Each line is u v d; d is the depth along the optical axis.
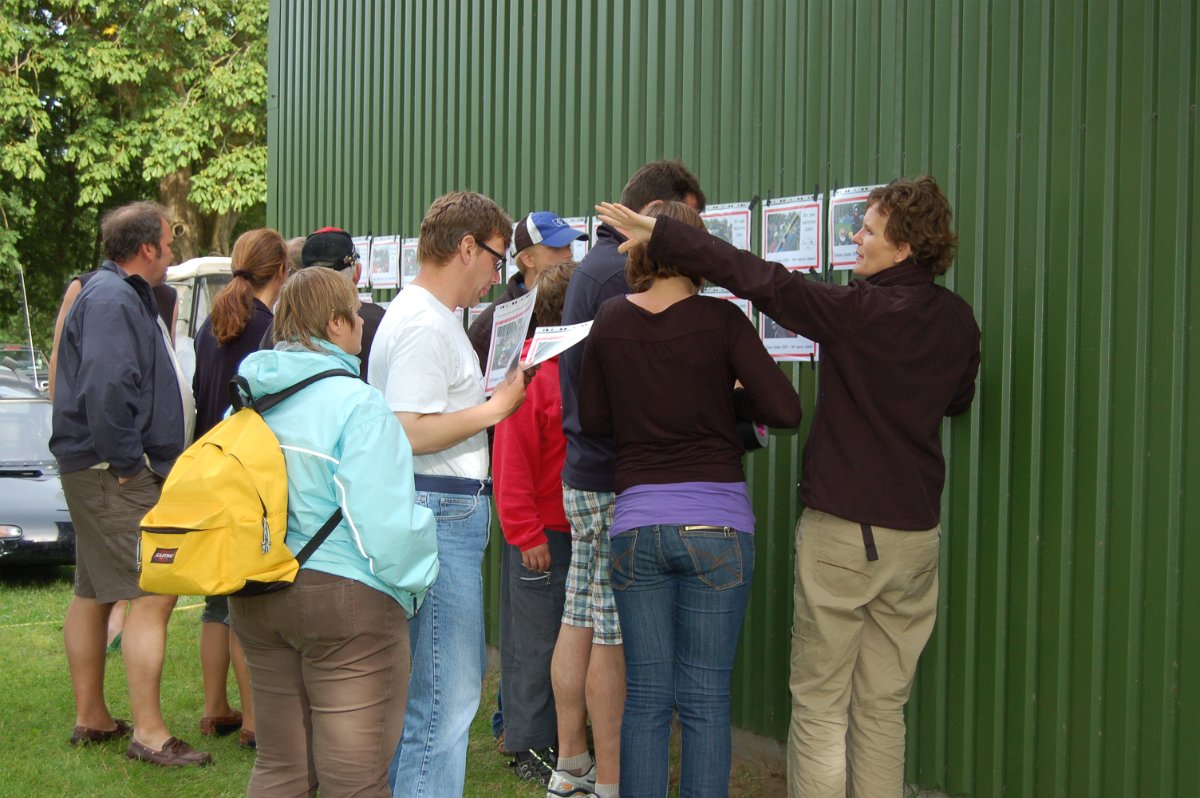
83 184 19.16
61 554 7.67
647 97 4.42
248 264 4.19
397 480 2.59
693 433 2.94
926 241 2.97
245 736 4.32
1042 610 3.13
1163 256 2.81
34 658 5.58
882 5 3.50
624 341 2.97
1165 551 2.83
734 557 2.91
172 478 2.56
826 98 3.68
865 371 2.93
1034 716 3.16
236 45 19.42
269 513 2.53
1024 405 3.15
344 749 2.62
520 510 3.78
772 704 3.93
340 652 2.62
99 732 4.30
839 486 2.98
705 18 4.15
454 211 3.00
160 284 5.06
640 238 2.88
